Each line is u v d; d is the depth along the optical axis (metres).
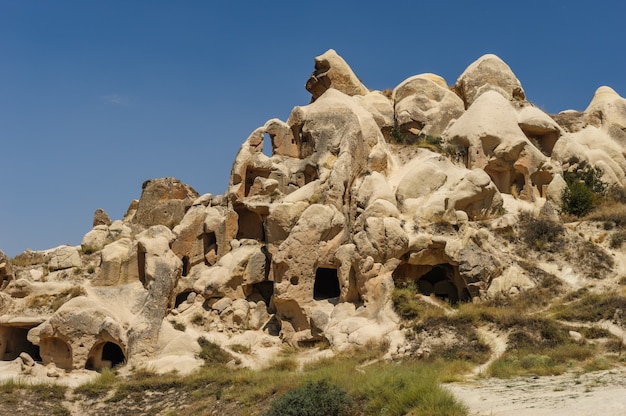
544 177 39.34
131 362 31.94
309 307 33.62
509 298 31.78
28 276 37.22
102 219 44.22
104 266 34.62
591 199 37.97
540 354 25.92
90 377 31.48
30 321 33.81
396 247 32.69
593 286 32.25
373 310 32.03
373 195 35.38
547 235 35.12
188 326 34.03
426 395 19.78
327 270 36.81
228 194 38.12
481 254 32.75
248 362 31.89
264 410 23.81
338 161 36.19
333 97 39.66
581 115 49.34
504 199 37.69
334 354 30.53
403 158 39.31
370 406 20.64
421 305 31.55
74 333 32.41
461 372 24.77
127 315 33.31
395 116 44.00
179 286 36.66
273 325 35.12
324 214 34.34
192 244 38.03
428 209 34.94
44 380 30.83
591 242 34.66
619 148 45.28
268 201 37.44
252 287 36.38
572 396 19.27
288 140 39.75
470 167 39.19
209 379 28.92
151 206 43.12
